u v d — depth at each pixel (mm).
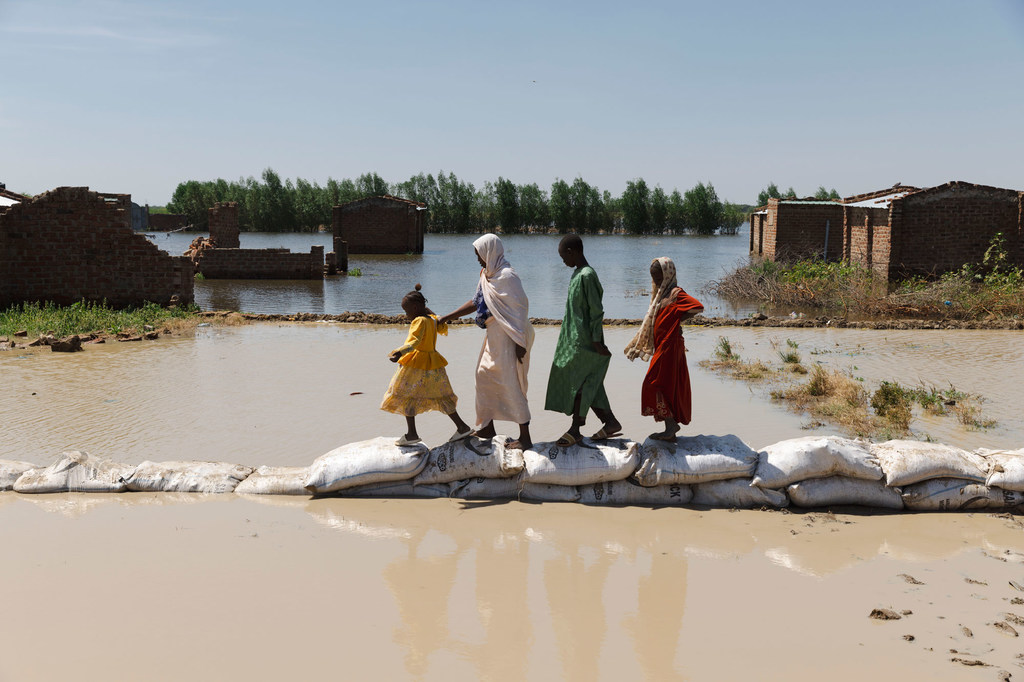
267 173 114500
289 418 9992
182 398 11094
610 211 127125
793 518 6480
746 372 13109
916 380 12469
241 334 17875
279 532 6059
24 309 20609
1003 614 4773
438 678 4012
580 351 6617
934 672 4094
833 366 13789
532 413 10383
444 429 9484
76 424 9562
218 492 6992
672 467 6691
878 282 30719
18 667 4066
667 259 6734
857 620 4684
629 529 6195
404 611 4766
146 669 4059
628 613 4766
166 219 113625
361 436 9180
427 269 45062
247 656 4203
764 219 52375
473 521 6340
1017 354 15094
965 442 8844
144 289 22359
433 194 122312
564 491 6840
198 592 4980
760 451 6910
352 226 60656
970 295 23000
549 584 5180
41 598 4871
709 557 5652
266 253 36562
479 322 6883
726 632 4531
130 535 5953
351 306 26234
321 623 4594
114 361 14125
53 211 21781
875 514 6602
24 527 6102
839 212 41562
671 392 6672
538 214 124375
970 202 31781
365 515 6469
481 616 4715
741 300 28281
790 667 4137
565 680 4000
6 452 8375
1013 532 6176
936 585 5191
